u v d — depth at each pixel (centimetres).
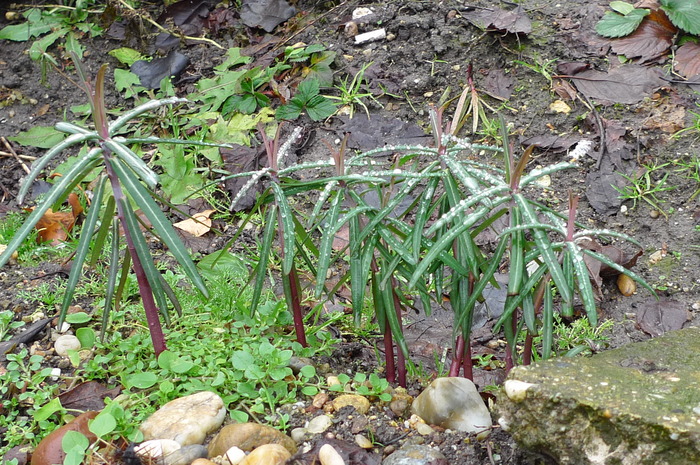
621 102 404
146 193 221
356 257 242
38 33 487
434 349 301
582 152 387
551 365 206
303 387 249
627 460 181
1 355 271
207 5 497
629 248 347
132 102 454
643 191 366
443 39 448
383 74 438
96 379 262
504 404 202
